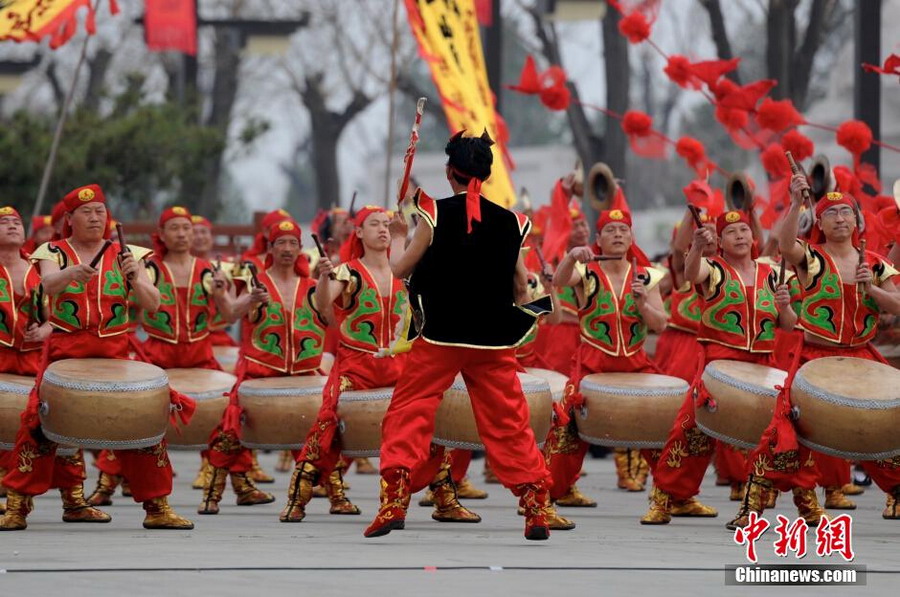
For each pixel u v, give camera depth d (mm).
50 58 58312
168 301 20812
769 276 17859
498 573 12273
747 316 17672
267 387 18484
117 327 16609
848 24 59031
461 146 14266
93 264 16062
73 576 11969
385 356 17641
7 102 61219
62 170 41500
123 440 15758
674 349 22188
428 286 14195
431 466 17125
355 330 17875
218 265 21531
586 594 11125
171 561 12977
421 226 14141
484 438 14539
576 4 35062
